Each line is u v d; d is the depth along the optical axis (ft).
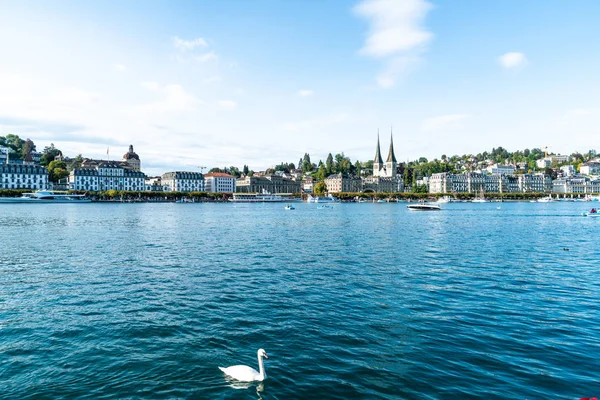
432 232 242.58
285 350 63.67
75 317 78.28
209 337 68.69
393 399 49.85
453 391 51.55
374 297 92.48
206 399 50.19
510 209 611.88
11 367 58.23
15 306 84.84
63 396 50.93
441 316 79.30
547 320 76.89
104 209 527.81
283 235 222.69
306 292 96.53
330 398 50.26
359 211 552.41
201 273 117.50
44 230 239.50
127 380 54.85
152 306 85.10
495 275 116.06
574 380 54.08
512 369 57.16
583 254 154.92
